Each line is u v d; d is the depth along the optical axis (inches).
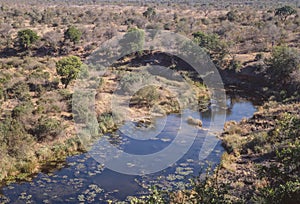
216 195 398.3
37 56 1882.4
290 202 408.5
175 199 481.1
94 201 742.5
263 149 910.4
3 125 957.2
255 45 2102.6
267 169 484.1
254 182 729.6
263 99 1558.8
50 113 1157.7
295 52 1654.8
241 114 1354.6
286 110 1196.5
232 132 1116.5
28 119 1032.2
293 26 2395.4
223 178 786.2
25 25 2487.7
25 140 939.3
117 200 745.6
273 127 1072.8
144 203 401.1
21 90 1298.0
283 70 1619.1
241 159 896.3
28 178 837.2
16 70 1577.3
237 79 1796.3
